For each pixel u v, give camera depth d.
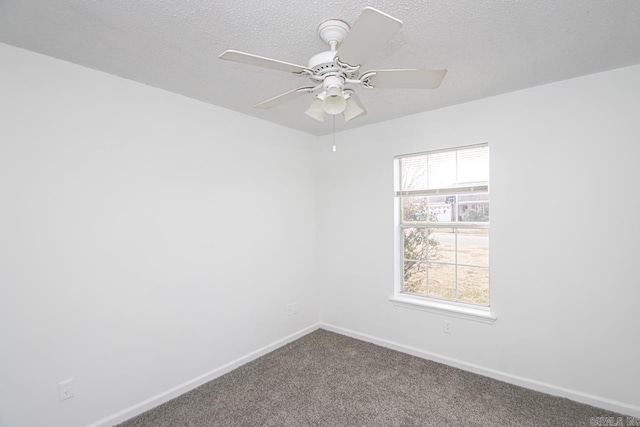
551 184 2.36
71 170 1.95
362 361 2.94
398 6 1.43
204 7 1.43
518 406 2.23
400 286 3.27
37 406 1.81
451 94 2.54
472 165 2.79
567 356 2.31
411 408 2.23
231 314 2.84
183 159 2.52
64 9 1.44
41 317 1.83
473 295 2.84
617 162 2.13
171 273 2.42
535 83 2.35
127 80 2.20
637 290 2.08
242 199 2.96
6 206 1.72
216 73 2.13
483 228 2.75
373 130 3.33
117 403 2.12
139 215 2.25
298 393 2.43
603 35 1.69
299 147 3.57
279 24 1.56
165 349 2.38
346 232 3.56
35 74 1.82
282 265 3.35
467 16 1.51
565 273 2.31
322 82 1.59
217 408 2.26
